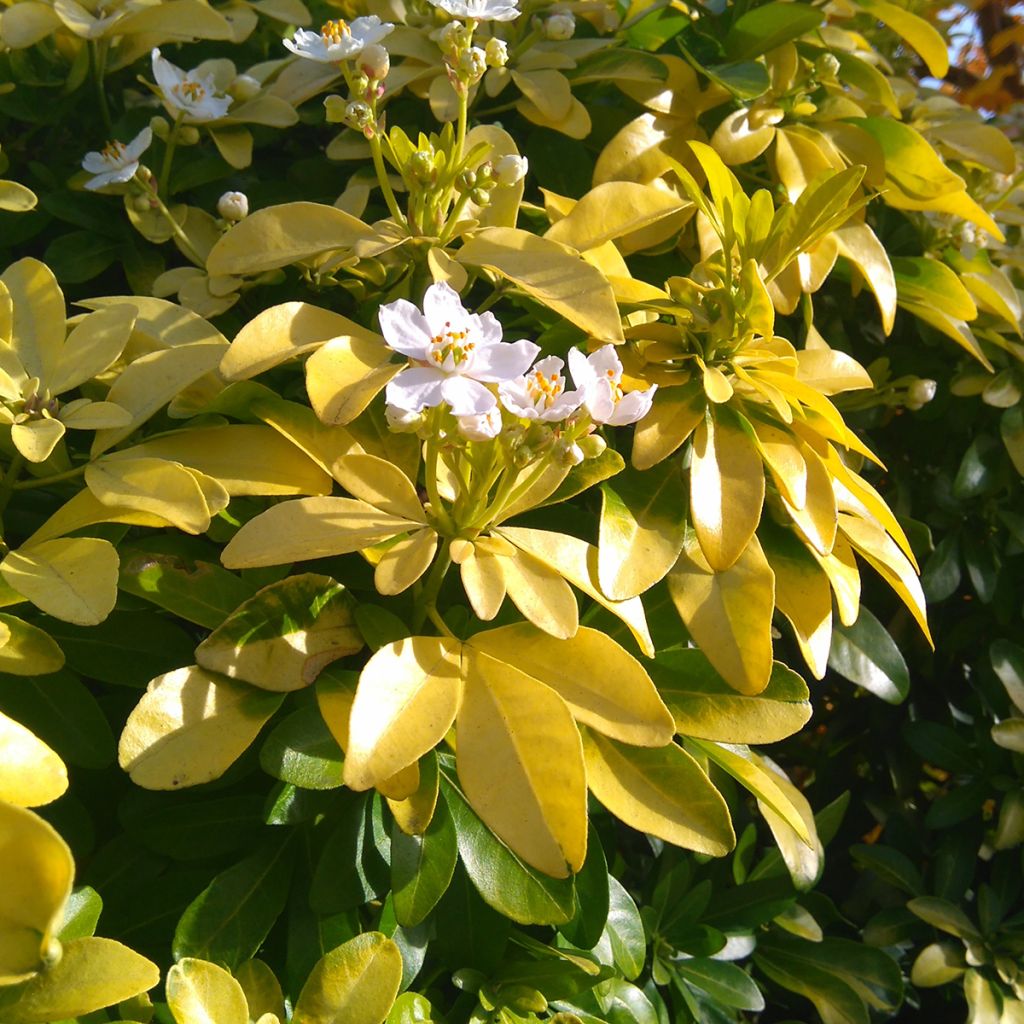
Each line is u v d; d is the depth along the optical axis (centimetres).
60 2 33
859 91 39
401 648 23
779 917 35
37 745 20
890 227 40
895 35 49
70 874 18
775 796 27
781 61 35
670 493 27
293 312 25
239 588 26
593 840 27
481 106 36
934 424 41
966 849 39
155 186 32
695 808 24
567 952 28
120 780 27
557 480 25
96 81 35
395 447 27
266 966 24
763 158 37
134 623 26
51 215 35
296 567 27
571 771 22
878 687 33
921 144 34
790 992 40
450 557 24
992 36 78
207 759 23
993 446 39
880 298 33
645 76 33
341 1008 22
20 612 26
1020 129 61
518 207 29
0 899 18
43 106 36
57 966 20
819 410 27
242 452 26
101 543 24
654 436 27
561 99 33
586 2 35
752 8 36
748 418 28
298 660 24
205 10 34
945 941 37
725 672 25
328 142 39
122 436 25
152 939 25
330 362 24
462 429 23
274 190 36
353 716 22
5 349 26
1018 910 40
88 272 34
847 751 44
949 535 40
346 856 25
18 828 18
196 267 32
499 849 25
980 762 39
